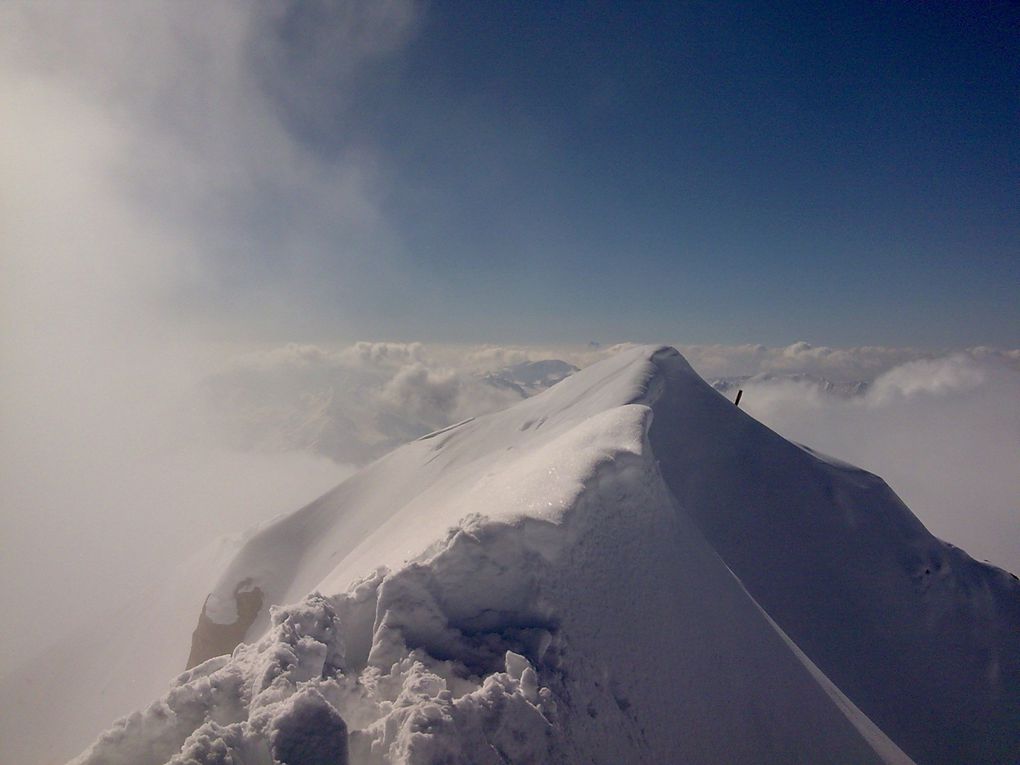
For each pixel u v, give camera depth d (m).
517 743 6.17
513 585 8.35
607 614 8.87
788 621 16.11
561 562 9.16
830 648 15.83
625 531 11.13
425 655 7.21
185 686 6.07
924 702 15.07
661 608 9.89
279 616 7.24
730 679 9.63
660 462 20.47
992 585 19.56
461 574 8.23
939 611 18.08
